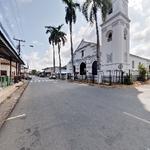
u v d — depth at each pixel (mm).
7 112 7332
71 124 5617
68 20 38562
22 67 71625
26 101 10547
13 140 4324
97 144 4008
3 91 15867
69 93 14711
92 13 26828
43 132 4887
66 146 3920
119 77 26438
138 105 9047
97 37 26641
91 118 6359
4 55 20672
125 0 30625
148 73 33594
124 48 30219
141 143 4043
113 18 30141
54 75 61969
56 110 7828
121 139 4297
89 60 42000
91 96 12711
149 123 5684
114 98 11672
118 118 6340
